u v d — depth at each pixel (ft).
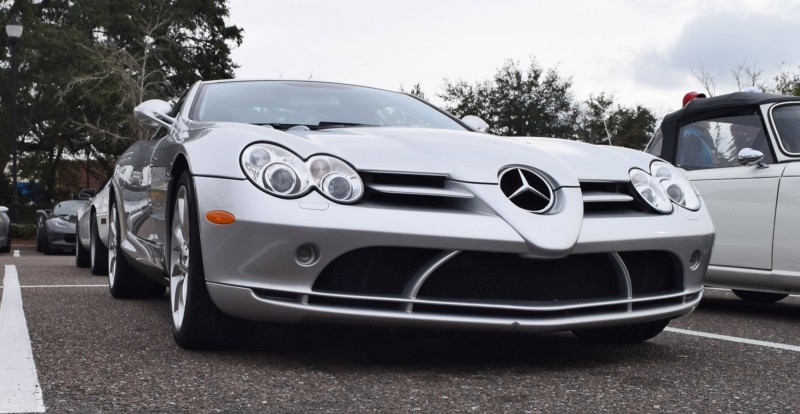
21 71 99.71
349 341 10.91
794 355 10.53
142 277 15.88
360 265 9.05
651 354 10.54
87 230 24.66
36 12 107.86
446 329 9.16
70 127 101.60
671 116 17.84
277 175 8.99
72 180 122.72
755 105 16.21
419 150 9.71
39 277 22.02
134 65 88.33
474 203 9.15
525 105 122.62
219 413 7.06
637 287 10.11
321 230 8.70
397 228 8.74
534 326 9.19
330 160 9.20
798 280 14.85
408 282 9.07
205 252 9.25
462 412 7.23
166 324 12.38
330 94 13.32
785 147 15.65
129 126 86.38
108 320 12.80
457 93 126.62
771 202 15.31
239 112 12.19
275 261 8.83
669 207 10.43
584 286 9.62
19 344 10.38
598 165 10.36
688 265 10.45
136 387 8.00
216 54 122.11
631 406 7.56
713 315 15.64
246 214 8.84
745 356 10.44
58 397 7.53
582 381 8.69
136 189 14.15
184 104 13.00
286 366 9.16
